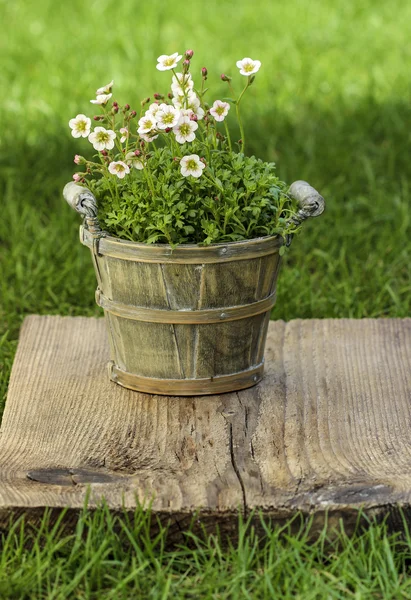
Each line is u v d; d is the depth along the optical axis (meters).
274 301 2.57
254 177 2.44
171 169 2.42
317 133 5.18
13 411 2.52
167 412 2.50
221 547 2.09
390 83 6.03
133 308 2.45
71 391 2.63
